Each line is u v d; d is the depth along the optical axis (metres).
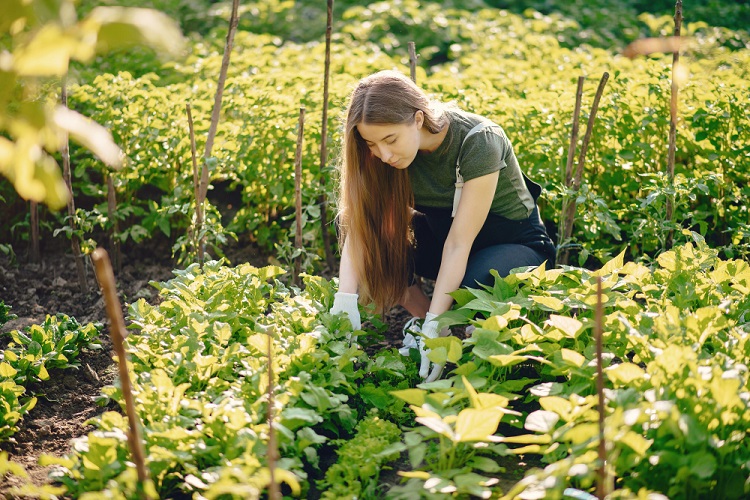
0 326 3.63
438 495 2.19
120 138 4.39
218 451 2.36
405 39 7.79
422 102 2.94
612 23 8.27
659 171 4.18
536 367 3.10
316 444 2.69
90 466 2.24
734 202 4.25
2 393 2.85
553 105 4.42
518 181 3.30
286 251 4.23
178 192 4.18
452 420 2.23
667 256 3.18
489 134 3.10
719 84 4.45
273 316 3.13
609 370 2.38
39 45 1.56
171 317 3.15
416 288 3.62
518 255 3.28
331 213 4.34
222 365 2.76
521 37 7.43
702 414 2.19
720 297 3.02
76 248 4.13
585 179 4.36
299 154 3.89
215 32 6.91
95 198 4.93
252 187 4.54
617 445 2.14
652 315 2.72
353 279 3.33
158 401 2.46
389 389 2.96
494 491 2.37
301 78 4.97
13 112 3.73
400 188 3.20
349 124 2.96
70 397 3.18
